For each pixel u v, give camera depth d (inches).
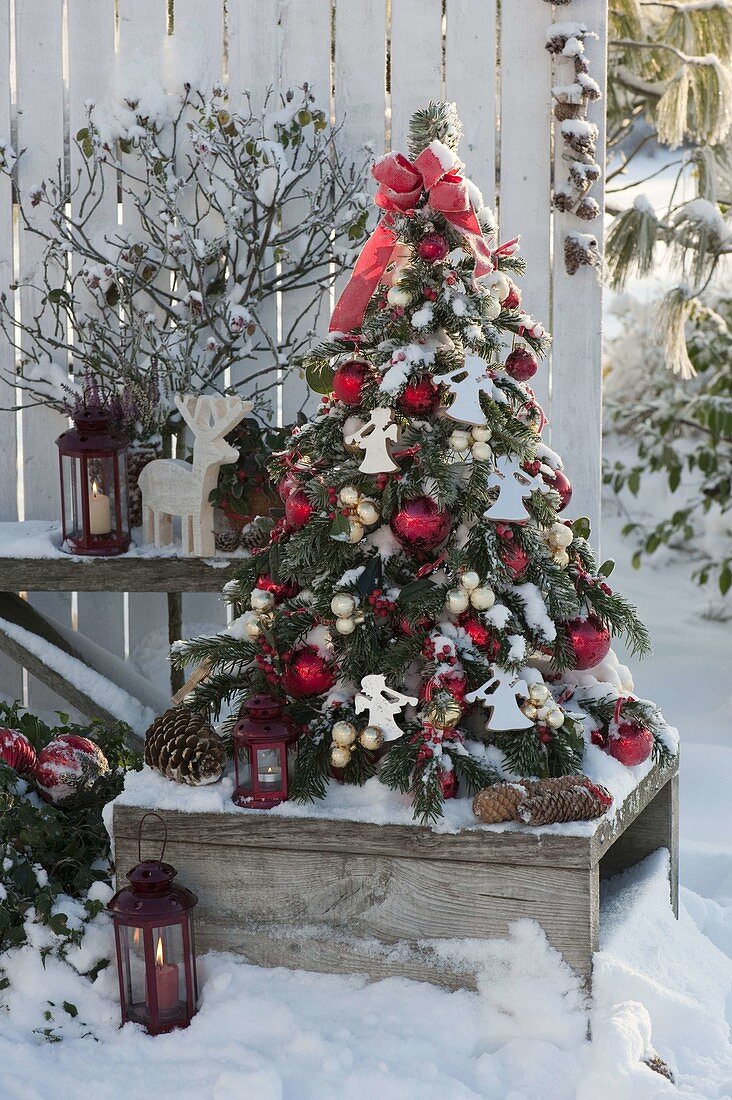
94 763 94.6
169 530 116.6
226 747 85.3
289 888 79.2
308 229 122.0
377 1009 76.7
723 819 126.6
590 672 88.4
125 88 122.8
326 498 82.0
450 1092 70.4
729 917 99.1
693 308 196.5
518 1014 75.0
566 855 73.9
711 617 214.7
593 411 122.1
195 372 123.1
